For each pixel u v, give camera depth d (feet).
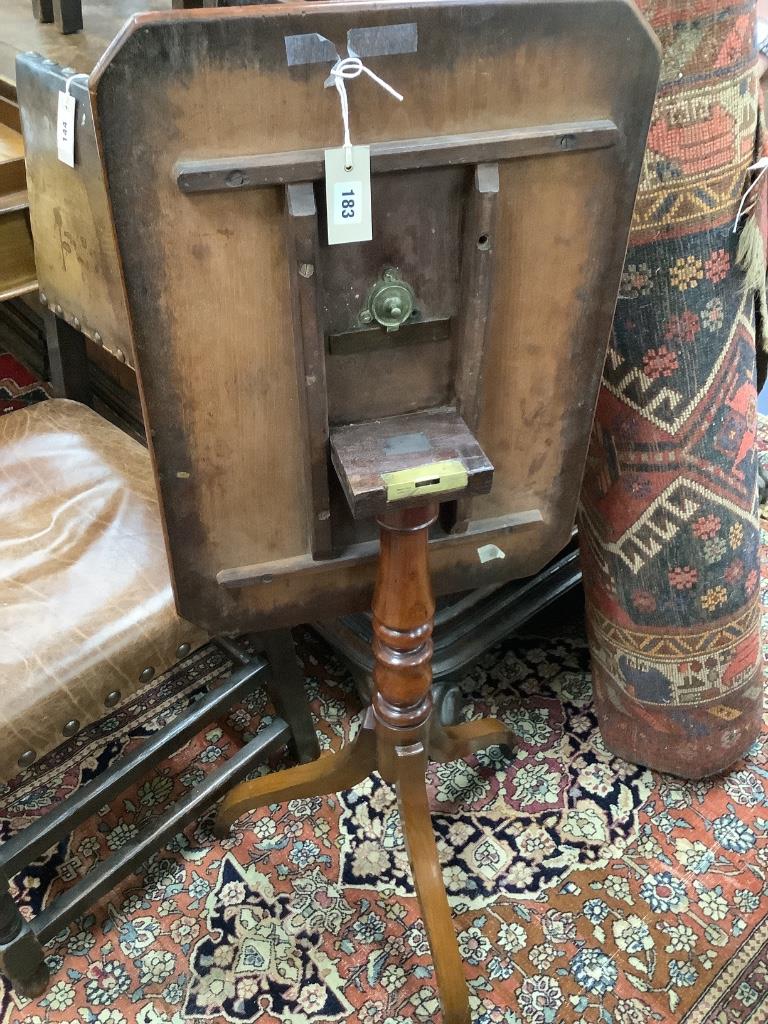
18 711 2.59
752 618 3.41
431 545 2.62
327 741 4.00
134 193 1.77
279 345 2.08
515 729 4.01
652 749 3.68
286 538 2.50
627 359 2.89
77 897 3.06
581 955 3.21
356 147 1.80
